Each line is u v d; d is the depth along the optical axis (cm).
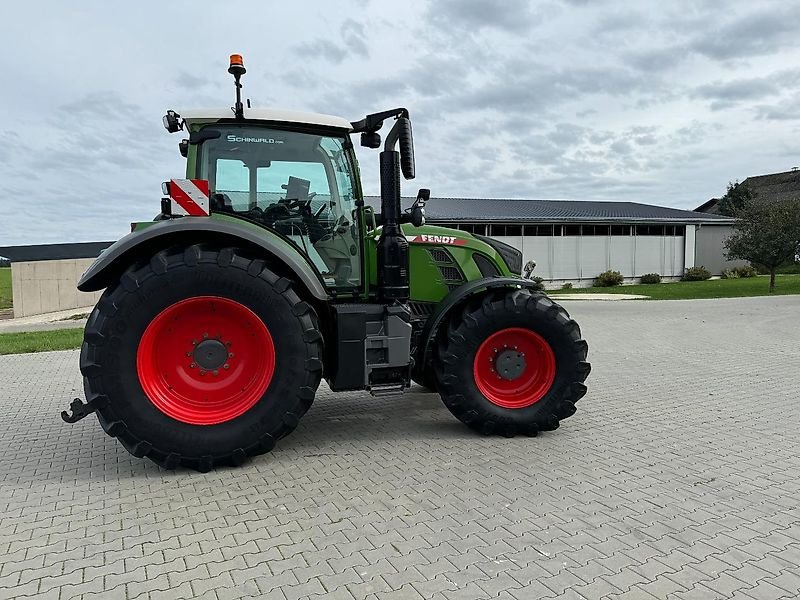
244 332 407
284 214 455
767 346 928
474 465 403
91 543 295
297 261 411
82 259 2036
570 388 465
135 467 405
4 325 1452
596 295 2095
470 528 308
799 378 683
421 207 464
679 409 548
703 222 2875
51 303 1834
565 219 2638
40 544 295
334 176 461
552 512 327
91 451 439
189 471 395
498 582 257
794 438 459
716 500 343
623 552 283
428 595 247
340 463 409
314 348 404
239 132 438
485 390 470
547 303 468
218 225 387
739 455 421
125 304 375
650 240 2831
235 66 415
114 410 376
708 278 2883
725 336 1043
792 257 2122
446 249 507
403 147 431
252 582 258
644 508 333
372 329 437
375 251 471
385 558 278
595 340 1012
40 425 512
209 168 437
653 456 420
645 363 791
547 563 273
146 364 385
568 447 441
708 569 268
